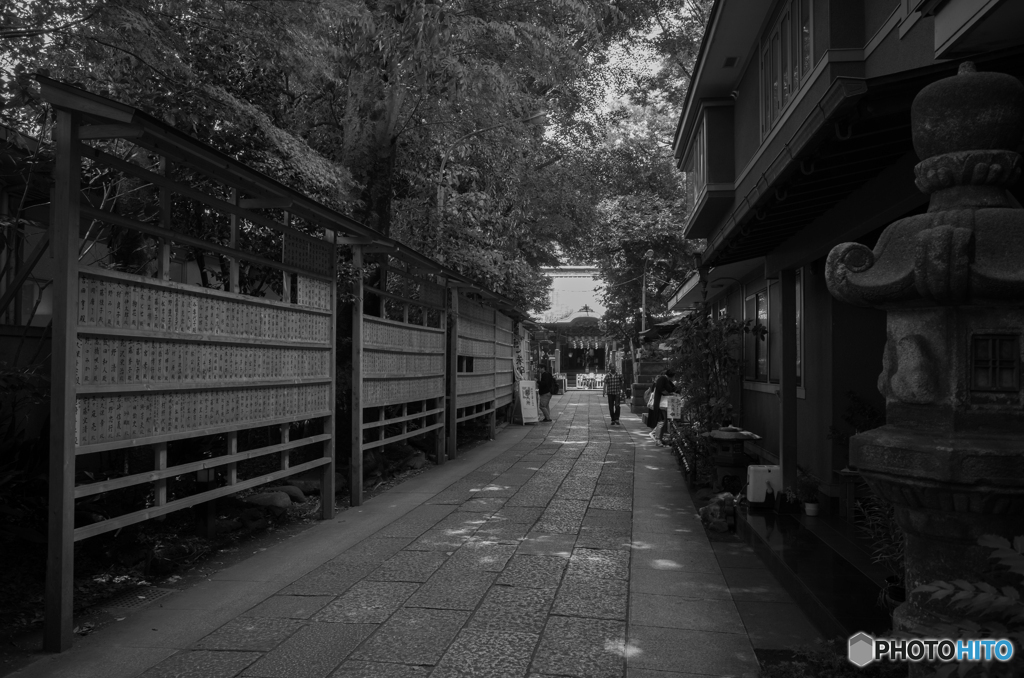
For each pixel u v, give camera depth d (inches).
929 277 110.3
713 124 451.5
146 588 216.7
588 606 202.2
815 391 369.7
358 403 346.9
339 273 346.6
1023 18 142.3
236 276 249.4
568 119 693.9
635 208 1179.9
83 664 162.2
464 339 561.3
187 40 317.4
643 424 836.0
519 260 690.2
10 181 294.5
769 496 324.8
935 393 115.3
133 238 313.9
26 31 253.1
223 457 238.1
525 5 458.9
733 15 357.1
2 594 196.5
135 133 172.9
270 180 231.8
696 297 720.3
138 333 196.4
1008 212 111.8
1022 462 106.6
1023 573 89.2
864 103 163.0
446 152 548.4
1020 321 112.0
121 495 262.8
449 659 165.5
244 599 207.2
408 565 242.5
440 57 423.2
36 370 242.2
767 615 195.8
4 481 206.2
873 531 202.4
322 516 316.2
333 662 163.6
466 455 546.0
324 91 438.3
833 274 124.4
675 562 248.7
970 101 114.3
